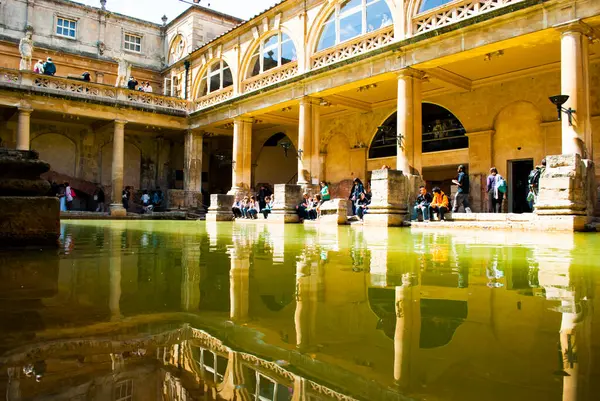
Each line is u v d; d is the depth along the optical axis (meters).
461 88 19.53
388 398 1.21
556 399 1.20
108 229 10.97
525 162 18.59
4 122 27.17
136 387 1.28
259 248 6.02
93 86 26.39
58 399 1.19
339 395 1.23
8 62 28.69
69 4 30.77
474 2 14.66
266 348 1.67
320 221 17.27
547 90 17.59
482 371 1.42
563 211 10.84
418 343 1.73
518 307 2.36
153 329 1.93
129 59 33.25
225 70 27.89
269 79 23.50
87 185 29.84
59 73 30.41
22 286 2.92
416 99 16.84
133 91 27.64
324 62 20.28
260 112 24.30
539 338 1.78
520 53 16.16
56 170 29.09
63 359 1.54
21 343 1.71
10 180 5.27
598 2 12.16
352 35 19.31
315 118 21.12
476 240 7.88
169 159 33.31
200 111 27.83
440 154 21.17
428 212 14.85
